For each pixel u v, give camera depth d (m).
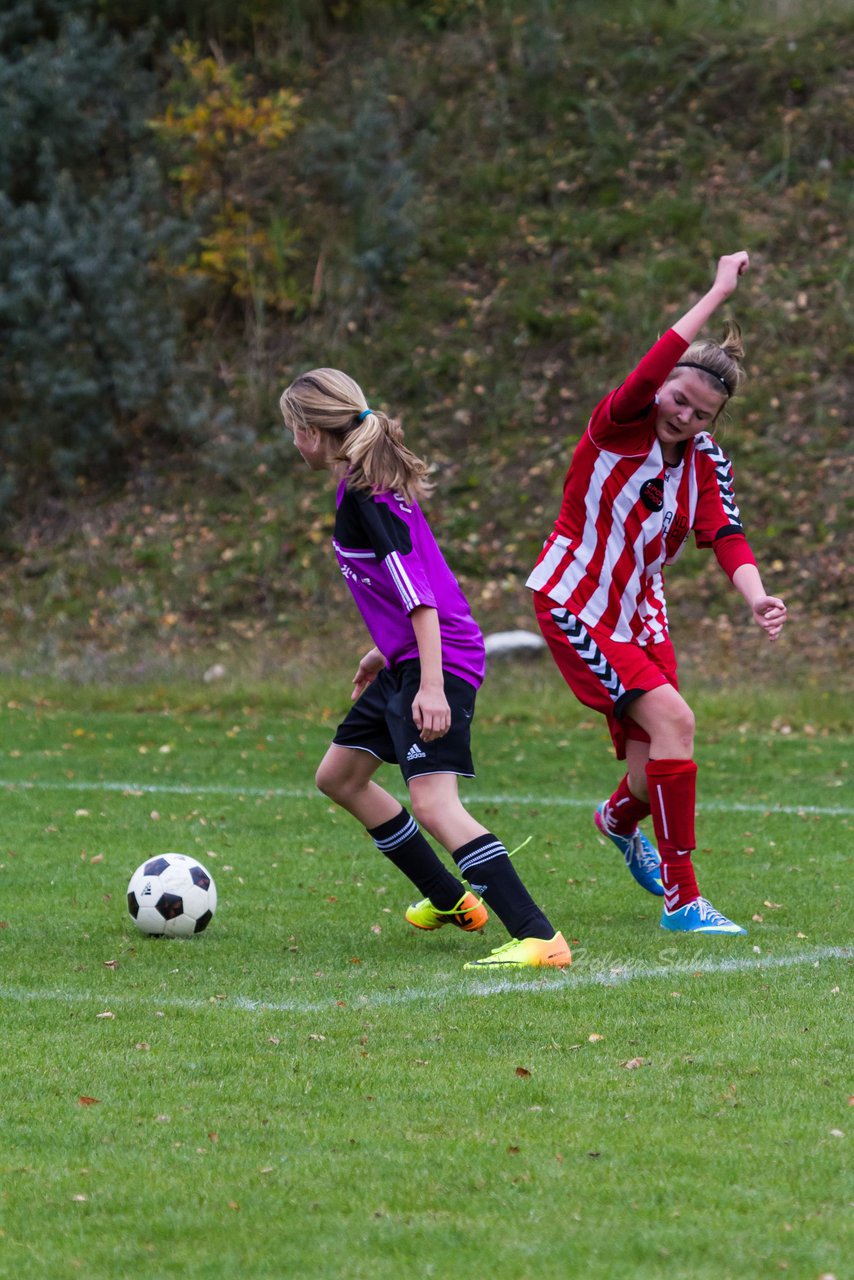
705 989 16.30
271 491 67.31
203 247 74.19
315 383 17.95
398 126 81.19
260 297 72.75
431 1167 10.89
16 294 67.88
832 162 75.69
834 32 81.81
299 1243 9.58
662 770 19.56
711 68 81.00
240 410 70.25
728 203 74.19
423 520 18.06
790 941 19.08
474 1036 14.43
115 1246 9.55
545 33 83.12
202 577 63.47
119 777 36.62
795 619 56.66
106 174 76.19
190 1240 9.65
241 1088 12.80
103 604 62.81
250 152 78.06
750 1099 12.42
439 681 17.27
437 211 77.06
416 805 18.02
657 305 69.94
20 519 68.06
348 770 19.12
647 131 78.75
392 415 68.75
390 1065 13.45
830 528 60.06
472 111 81.38
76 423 69.00
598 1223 9.84
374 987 16.61
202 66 74.94
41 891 22.92
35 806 31.91
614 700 19.81
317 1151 11.25
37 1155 11.20
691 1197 10.27
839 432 64.06
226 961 18.08
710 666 53.69
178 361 71.94
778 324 68.38
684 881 19.89
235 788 35.06
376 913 21.44
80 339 69.50
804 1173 10.71
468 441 67.31
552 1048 13.97
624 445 19.27
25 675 55.16
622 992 16.19
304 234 75.56
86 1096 12.58
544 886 23.59
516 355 70.19
